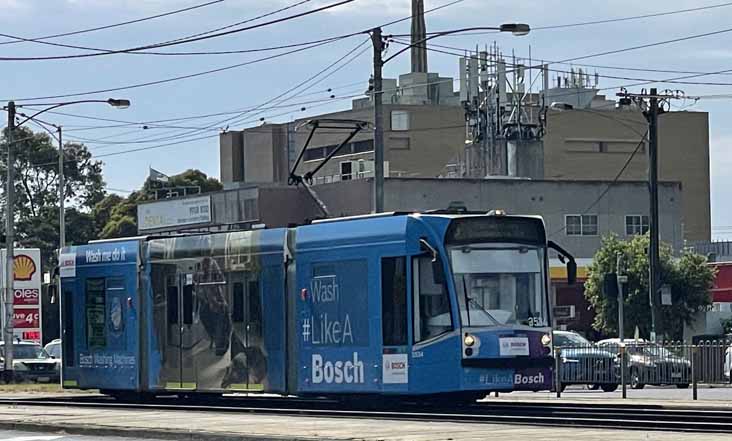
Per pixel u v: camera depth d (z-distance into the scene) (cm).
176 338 3222
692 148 11600
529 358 2659
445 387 2616
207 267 3148
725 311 7356
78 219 10306
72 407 3155
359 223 2789
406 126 10819
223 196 7631
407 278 2675
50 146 10550
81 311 3512
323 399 3381
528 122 8738
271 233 2988
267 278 2984
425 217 2672
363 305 2756
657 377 4094
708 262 7656
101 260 3453
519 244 2711
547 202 8006
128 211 9912
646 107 6150
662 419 2412
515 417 2408
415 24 8338
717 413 2588
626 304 6950
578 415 2548
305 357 2883
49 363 5094
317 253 2867
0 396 4000
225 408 2905
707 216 11612
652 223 5681
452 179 7675
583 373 4112
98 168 10831
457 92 11425
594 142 11144
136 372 3325
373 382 2728
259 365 2994
